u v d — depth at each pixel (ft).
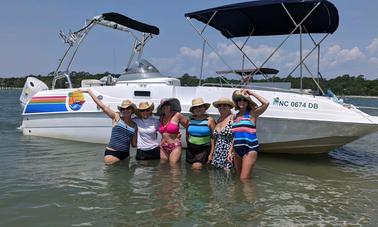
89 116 32.42
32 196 18.16
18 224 14.83
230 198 18.34
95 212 16.19
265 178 22.36
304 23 30.04
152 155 26.09
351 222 15.57
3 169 23.48
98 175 22.18
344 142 27.55
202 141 24.76
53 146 31.32
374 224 15.39
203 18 30.68
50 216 15.67
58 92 33.94
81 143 32.68
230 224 15.08
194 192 19.15
